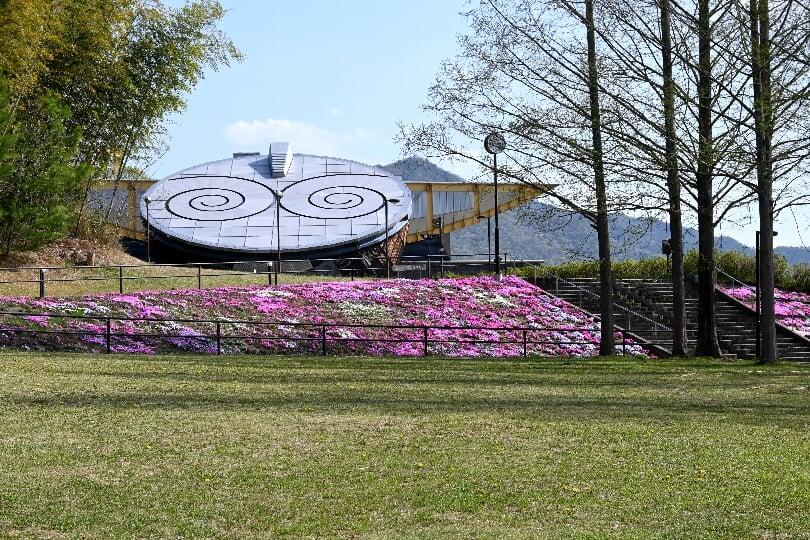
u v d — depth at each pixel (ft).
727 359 88.89
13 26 112.37
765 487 35.09
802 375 72.95
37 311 94.02
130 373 66.03
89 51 134.82
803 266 151.53
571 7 85.46
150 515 31.32
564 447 41.91
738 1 76.64
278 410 50.37
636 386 65.46
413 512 31.89
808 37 76.64
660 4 81.41
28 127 124.88
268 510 32.01
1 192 119.96
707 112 83.35
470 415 49.80
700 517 31.35
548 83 85.92
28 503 32.35
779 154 78.38
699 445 42.65
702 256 90.68
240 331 98.22
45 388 56.59
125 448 40.50
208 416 48.08
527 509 32.27
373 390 59.77
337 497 33.53
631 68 83.56
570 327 113.91
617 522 30.86
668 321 121.39
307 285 119.65
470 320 112.37
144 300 103.45
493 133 87.61
